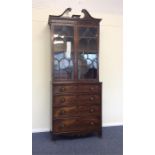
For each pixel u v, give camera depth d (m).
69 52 3.13
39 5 3.25
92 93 3.14
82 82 3.10
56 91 2.99
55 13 3.38
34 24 3.32
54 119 3.00
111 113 3.76
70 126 3.06
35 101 3.41
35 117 3.42
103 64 3.67
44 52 3.39
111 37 3.68
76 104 3.07
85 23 3.13
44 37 3.38
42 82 3.42
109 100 3.74
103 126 3.73
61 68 3.11
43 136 3.25
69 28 3.09
